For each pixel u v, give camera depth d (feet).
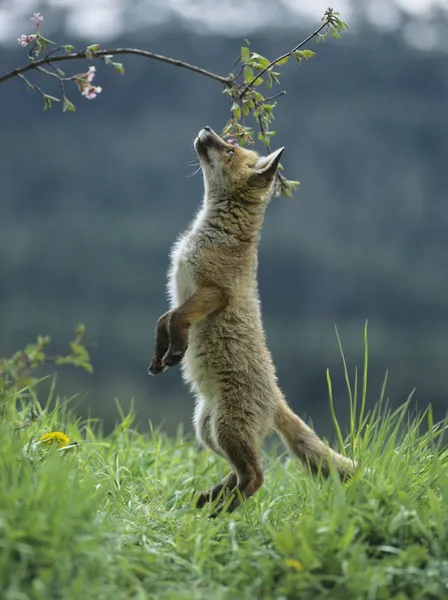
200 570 15.23
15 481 15.35
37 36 20.53
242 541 16.75
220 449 21.24
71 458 19.47
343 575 14.61
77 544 14.21
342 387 90.02
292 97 166.40
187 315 21.26
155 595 14.34
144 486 21.24
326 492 18.11
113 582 14.21
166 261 131.54
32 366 18.28
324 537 15.26
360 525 15.84
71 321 105.91
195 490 21.33
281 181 23.62
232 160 22.94
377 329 110.32
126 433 24.67
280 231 134.62
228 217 22.59
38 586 13.19
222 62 172.45
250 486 20.51
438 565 14.97
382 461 18.94
